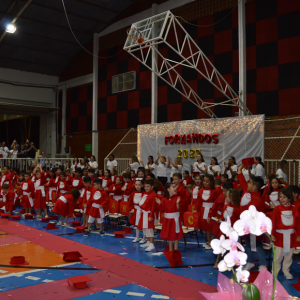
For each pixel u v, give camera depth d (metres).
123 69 18.31
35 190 10.02
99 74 19.61
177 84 15.55
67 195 8.84
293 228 4.65
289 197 4.59
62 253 6.04
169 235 5.67
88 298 3.96
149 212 6.33
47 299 3.92
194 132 11.51
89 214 7.71
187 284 4.42
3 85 20.44
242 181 5.62
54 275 4.80
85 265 5.32
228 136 10.70
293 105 11.89
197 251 6.34
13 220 9.69
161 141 12.45
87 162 12.56
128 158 15.45
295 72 11.91
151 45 9.88
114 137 18.75
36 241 6.97
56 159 15.58
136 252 6.18
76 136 21.36
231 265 1.70
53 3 16.48
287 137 11.12
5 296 4.00
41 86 21.92
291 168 10.75
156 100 16.34
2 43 18.59
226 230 1.77
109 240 7.22
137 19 17.45
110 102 18.98
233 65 13.60
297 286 4.29
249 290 1.67
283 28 12.27
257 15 12.96
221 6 14.04
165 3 16.11
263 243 5.20
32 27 17.98
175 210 5.70
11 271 4.98
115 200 8.81
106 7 17.56
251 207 1.75
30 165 14.96
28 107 21.20
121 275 4.80
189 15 15.12
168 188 5.74
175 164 10.58
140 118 17.39
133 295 4.05
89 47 20.30
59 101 22.66
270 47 12.59
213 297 1.74
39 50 19.89
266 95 12.62
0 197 10.55
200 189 6.61
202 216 6.45
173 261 5.27
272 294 1.71
